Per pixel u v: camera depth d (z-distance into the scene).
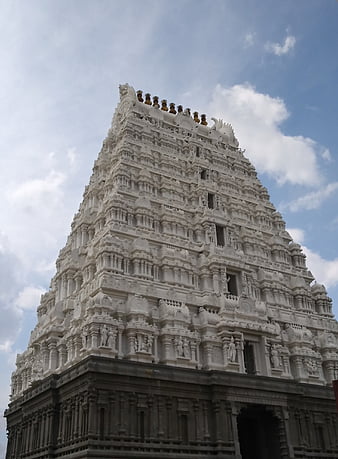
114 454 39.62
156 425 42.94
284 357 56.50
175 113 87.00
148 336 47.78
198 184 70.44
